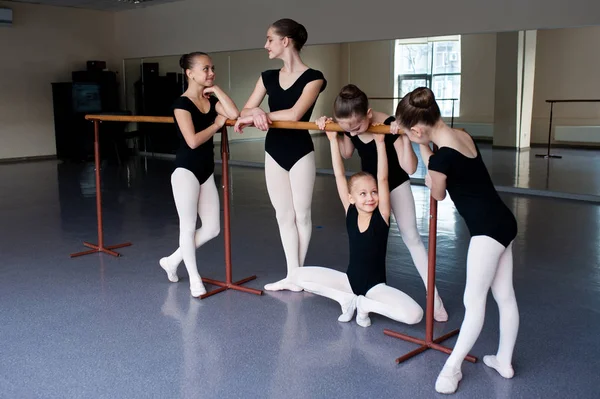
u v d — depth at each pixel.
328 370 2.80
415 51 8.42
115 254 4.86
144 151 12.73
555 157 8.76
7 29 11.48
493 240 2.50
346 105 2.89
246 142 10.91
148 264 4.62
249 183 8.78
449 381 2.58
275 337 3.19
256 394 2.58
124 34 12.74
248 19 10.34
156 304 3.72
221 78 10.96
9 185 8.67
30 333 3.27
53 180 9.20
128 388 2.64
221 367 2.84
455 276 4.24
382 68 8.71
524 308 3.61
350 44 9.00
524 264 4.54
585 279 4.16
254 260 4.71
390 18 8.55
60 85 11.62
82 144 11.60
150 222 6.14
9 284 4.14
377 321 3.41
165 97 12.08
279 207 3.77
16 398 2.55
